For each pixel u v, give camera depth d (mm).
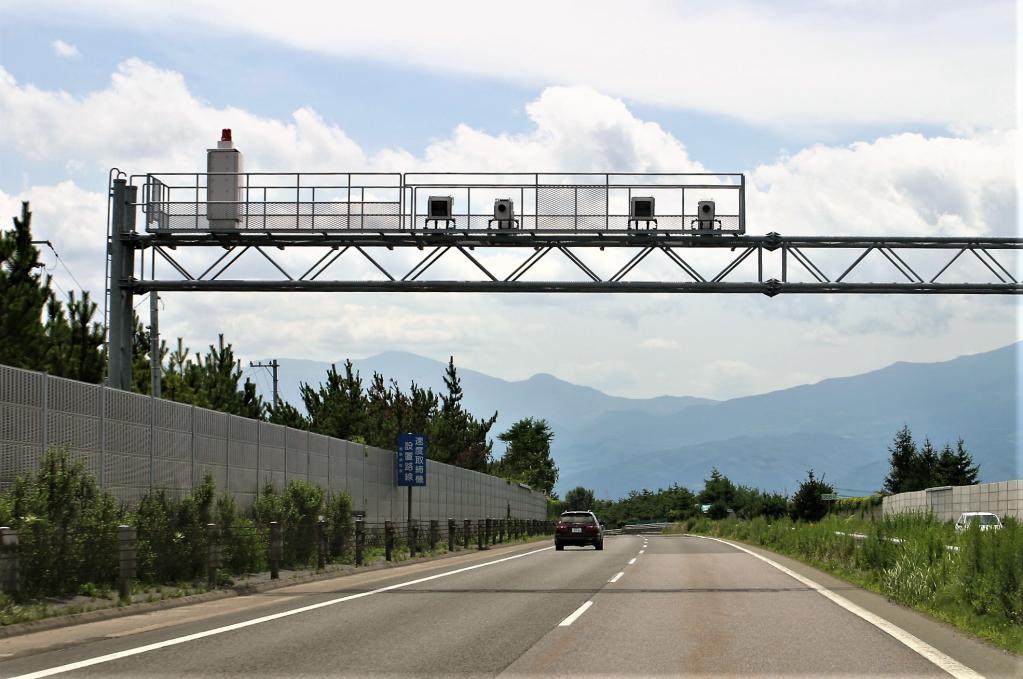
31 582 19688
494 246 36344
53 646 15289
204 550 26234
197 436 29625
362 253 36344
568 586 26844
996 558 17906
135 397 25766
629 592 24812
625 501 194375
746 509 134750
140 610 20484
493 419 107438
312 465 40938
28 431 20922
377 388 86875
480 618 18938
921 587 21234
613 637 16156
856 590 25250
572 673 12789
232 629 17281
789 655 14219
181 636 16359
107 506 22672
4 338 29797
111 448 24469
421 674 12734
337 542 37531
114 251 36125
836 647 14984
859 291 36312
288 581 28234
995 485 44938
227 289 36156
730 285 36125
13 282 30500
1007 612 16984
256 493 34469
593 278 36156
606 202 35969
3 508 19281
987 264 36375
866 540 29469
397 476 54031
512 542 70250
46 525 20172
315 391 72625
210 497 27391
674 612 19938
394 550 44000
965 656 14141
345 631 16984
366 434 70188
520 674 12727
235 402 50750
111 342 35938
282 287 36094
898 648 14891
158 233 36125
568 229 35844
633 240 35938
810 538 40531
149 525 24594
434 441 91062
